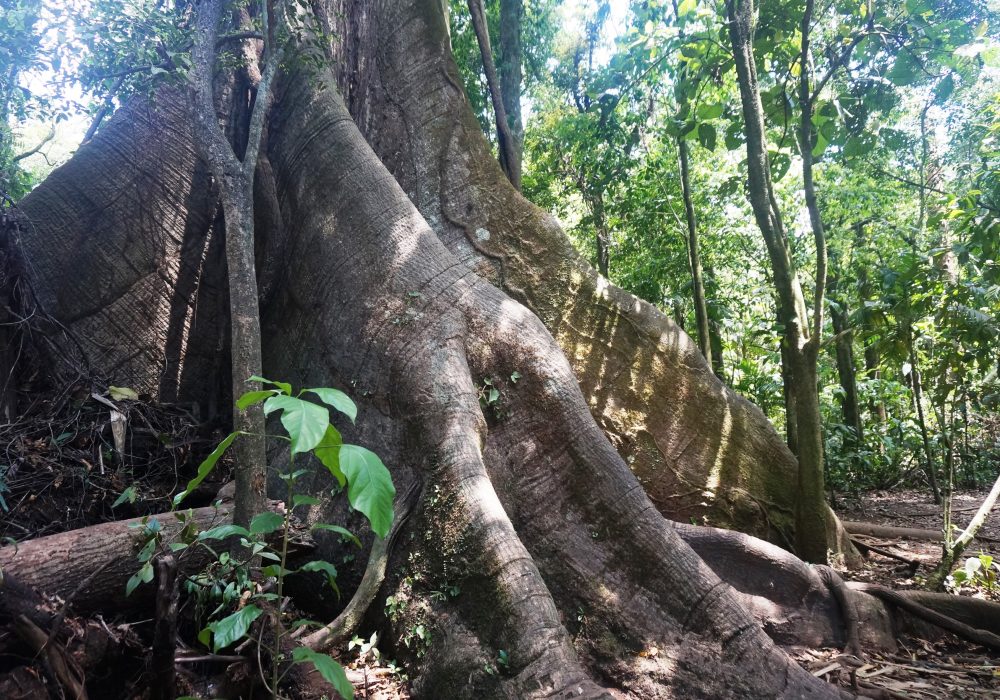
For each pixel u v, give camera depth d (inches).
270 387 211.2
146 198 248.7
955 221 247.9
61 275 236.7
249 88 258.1
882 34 231.3
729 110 271.9
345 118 233.6
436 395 168.6
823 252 208.5
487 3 547.5
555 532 162.4
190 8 260.1
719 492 231.0
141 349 238.1
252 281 166.7
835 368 522.9
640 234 494.3
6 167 250.8
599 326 239.5
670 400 237.3
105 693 133.1
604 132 419.5
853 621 175.3
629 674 144.1
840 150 271.7
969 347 229.9
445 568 148.3
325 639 145.4
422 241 197.0
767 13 240.4
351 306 194.5
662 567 154.7
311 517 173.8
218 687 133.1
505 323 183.3
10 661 125.0
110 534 150.8
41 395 219.5
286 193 230.4
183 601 149.6
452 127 260.2
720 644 145.5
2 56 190.4
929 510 364.2
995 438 465.1
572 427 171.0
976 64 235.5
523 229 247.8
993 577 203.3
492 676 132.6
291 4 200.7
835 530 243.1
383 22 272.8
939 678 159.8
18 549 144.0
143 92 212.2
